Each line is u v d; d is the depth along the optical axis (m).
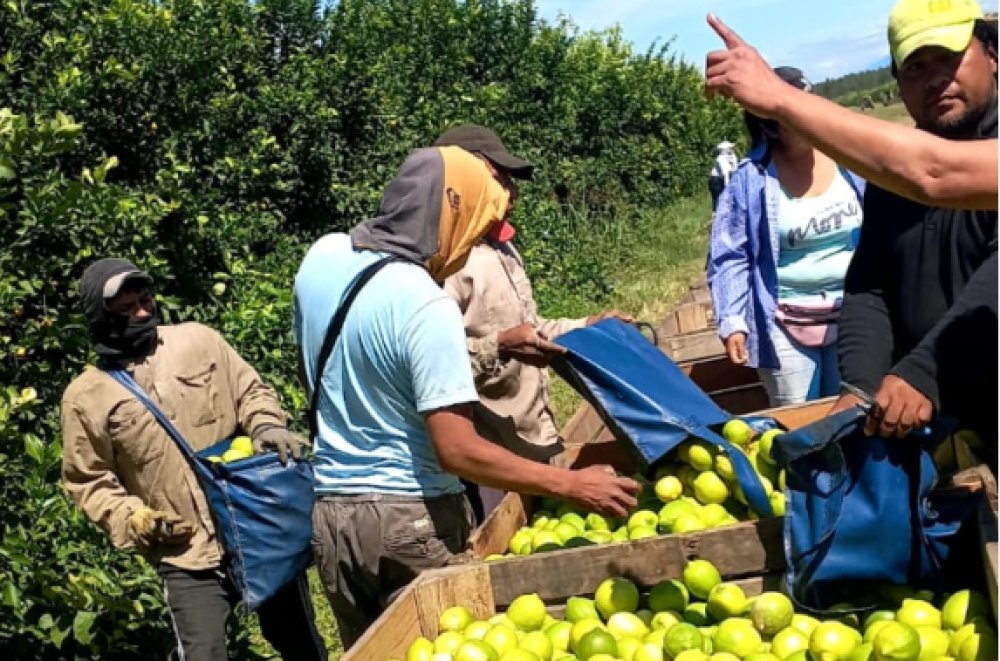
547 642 3.37
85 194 6.03
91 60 8.11
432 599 3.45
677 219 23.50
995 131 3.24
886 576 3.04
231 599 4.55
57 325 5.75
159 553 4.39
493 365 4.49
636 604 3.54
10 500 5.23
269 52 12.11
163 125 8.72
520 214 15.58
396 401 3.40
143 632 5.43
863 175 2.41
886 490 3.00
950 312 3.01
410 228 3.45
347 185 11.87
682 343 8.12
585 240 18.94
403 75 15.44
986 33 3.22
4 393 5.02
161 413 4.39
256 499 4.25
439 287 3.49
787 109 2.39
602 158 21.94
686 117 29.58
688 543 3.51
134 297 4.40
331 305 3.46
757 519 3.67
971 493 3.09
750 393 7.27
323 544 3.58
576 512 4.69
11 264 5.63
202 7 10.37
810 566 3.09
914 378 2.93
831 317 5.42
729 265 5.62
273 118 10.66
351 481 3.50
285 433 4.48
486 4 19.70
